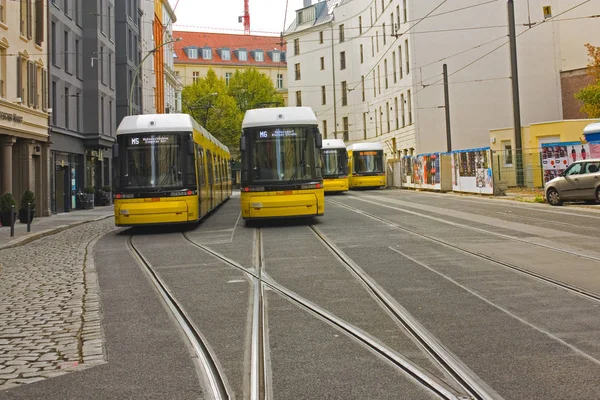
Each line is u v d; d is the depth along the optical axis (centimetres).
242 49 10269
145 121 1781
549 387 452
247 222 2045
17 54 2578
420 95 4572
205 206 2055
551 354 532
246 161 1773
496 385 458
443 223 1756
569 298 759
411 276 930
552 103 4481
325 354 549
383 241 1370
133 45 4522
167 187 1733
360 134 6819
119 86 4234
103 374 513
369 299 779
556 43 4469
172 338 624
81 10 3522
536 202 2597
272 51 10481
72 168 3384
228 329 651
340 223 1841
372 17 6019
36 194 2842
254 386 468
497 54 4541
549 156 3083
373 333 619
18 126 2552
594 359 516
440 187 3744
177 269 1088
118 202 1727
